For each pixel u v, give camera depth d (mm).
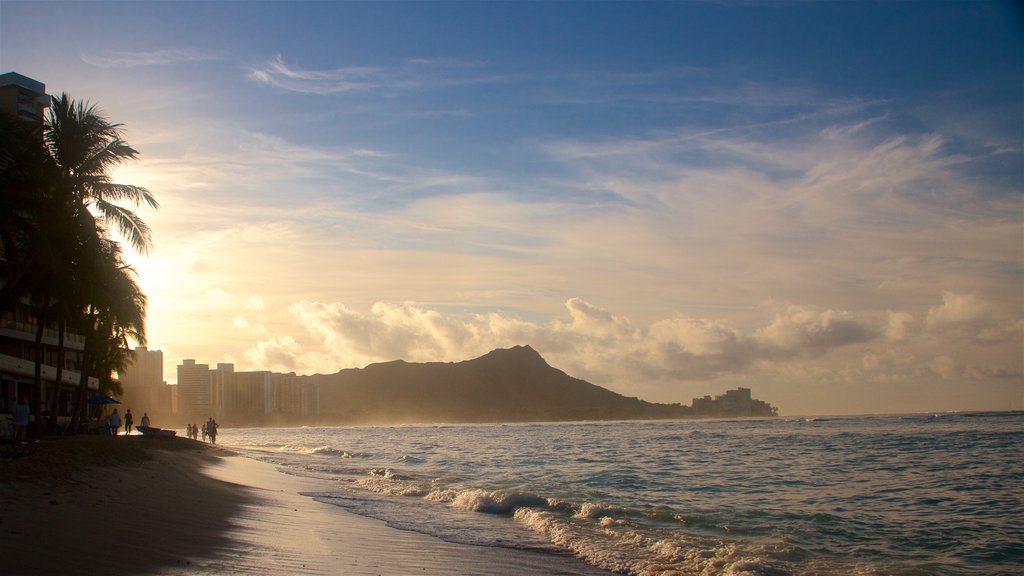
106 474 18781
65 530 11180
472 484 27734
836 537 16203
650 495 24359
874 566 13141
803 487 26422
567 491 25391
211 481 23406
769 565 12844
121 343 63750
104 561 9641
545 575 11789
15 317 52688
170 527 12906
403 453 56219
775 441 65812
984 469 31750
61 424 45625
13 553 9414
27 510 12328
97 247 35250
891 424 109625
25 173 33375
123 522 12648
